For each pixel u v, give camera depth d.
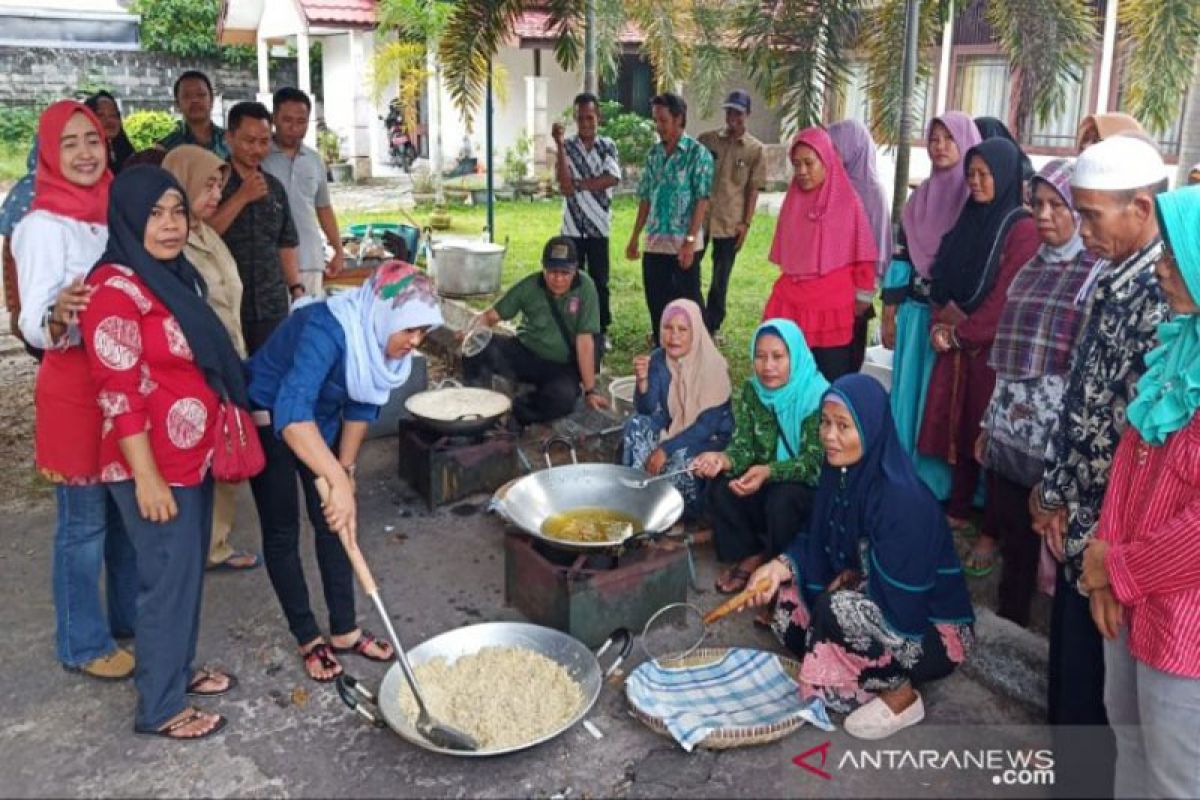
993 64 10.52
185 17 18.77
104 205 3.00
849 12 5.29
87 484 2.98
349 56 17.17
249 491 4.65
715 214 6.75
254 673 3.25
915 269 4.12
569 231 6.88
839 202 4.33
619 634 3.23
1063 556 2.49
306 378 2.83
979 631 3.22
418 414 4.52
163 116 16.67
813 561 3.16
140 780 2.74
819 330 4.43
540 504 3.70
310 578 3.87
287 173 5.16
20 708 3.05
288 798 2.68
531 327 5.19
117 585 3.33
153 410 2.66
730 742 2.81
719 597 3.74
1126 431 2.14
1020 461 3.25
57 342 2.83
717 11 6.80
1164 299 2.20
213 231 3.75
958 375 3.82
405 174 17.00
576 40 6.77
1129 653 2.14
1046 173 3.14
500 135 15.81
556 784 2.74
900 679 2.92
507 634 3.23
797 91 5.38
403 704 2.91
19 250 2.82
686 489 4.05
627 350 6.73
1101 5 9.16
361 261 6.66
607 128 14.60
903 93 5.32
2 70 17.72
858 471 2.94
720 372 4.11
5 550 4.03
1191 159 4.92
